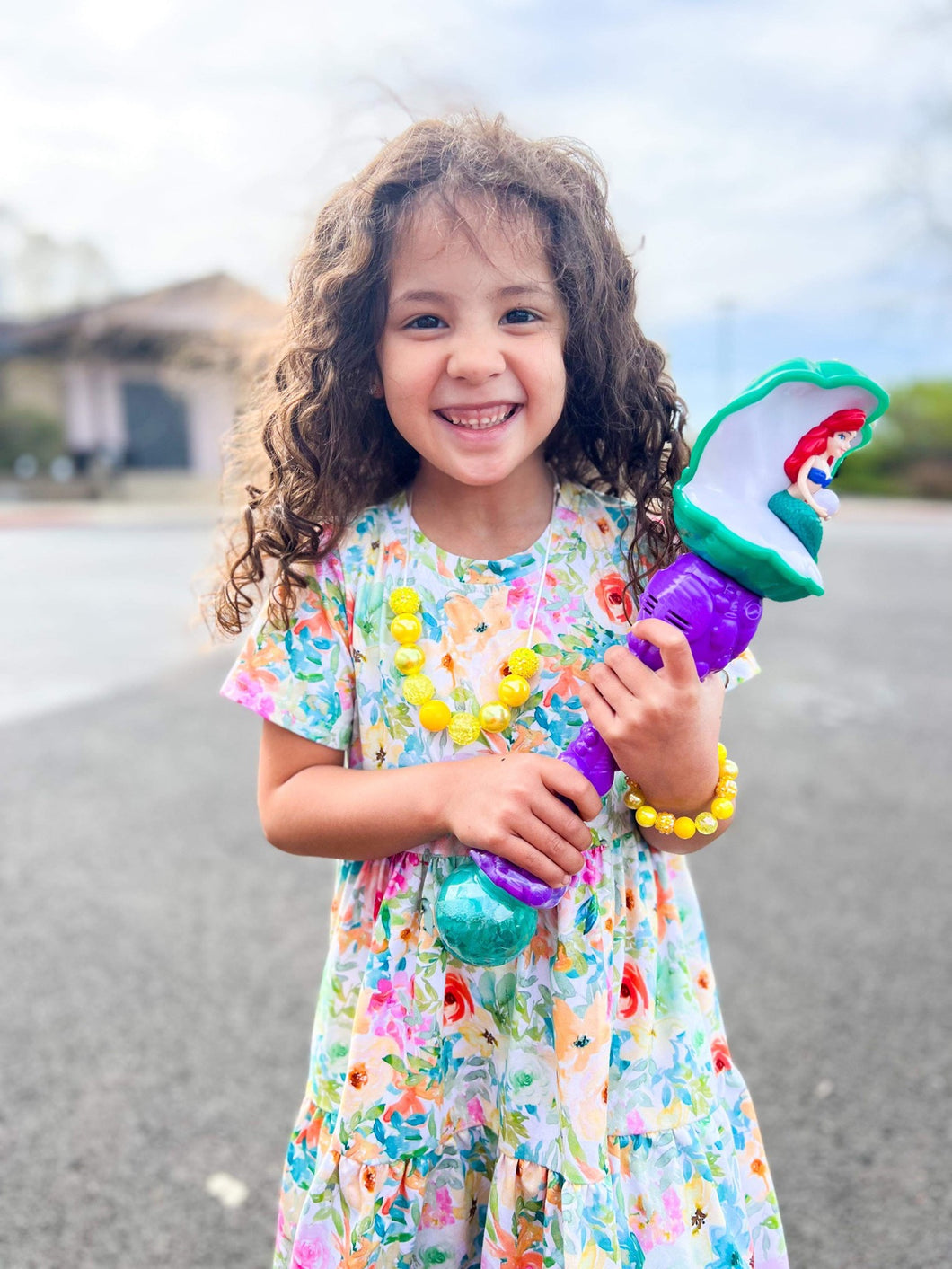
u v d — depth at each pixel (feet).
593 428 3.78
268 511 3.68
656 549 3.69
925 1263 5.24
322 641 3.62
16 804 11.76
